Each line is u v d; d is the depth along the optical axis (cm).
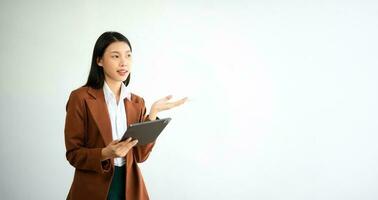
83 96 155
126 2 267
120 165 158
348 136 272
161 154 270
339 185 273
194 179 273
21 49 265
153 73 268
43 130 268
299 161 274
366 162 272
